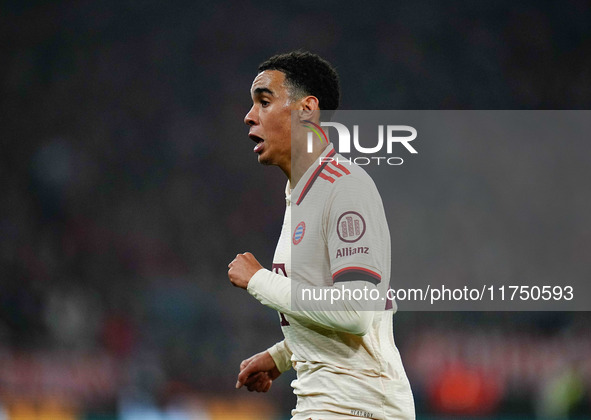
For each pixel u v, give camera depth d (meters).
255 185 72.50
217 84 81.69
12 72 79.44
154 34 83.62
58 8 82.81
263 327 51.44
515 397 43.03
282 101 10.43
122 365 45.94
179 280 58.84
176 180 73.38
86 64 81.62
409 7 83.94
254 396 43.22
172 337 49.75
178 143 76.38
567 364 41.31
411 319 50.03
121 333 48.72
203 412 43.88
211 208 70.44
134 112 79.25
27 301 49.62
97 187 71.62
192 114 79.25
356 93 80.00
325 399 9.77
